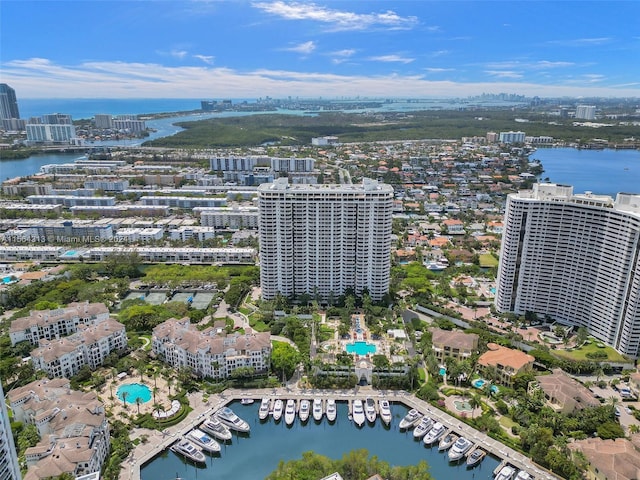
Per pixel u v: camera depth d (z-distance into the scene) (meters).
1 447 147.38
